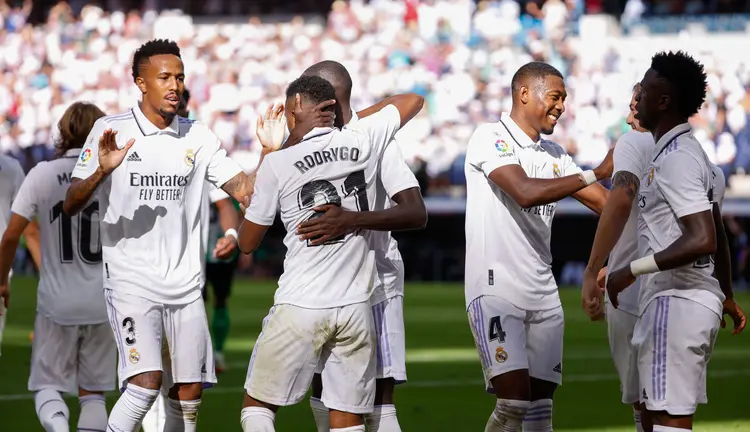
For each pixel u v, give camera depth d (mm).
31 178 12773
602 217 10477
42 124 61969
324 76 11039
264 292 44812
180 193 11547
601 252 10438
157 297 11289
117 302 11242
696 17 56469
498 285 11516
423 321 33750
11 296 41000
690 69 9836
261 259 54844
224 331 21609
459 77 56094
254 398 10203
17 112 62469
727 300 10734
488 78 56750
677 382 9750
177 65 11406
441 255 54219
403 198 10422
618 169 10547
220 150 11898
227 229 13438
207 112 59125
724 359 24938
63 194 12789
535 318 11617
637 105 10164
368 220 10047
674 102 9852
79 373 12930
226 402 17812
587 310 10453
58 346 12773
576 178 10906
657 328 9836
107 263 11383
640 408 11875
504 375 11320
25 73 63656
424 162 53938
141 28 64812
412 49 58312
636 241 11672
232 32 62688
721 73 54125
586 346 27391
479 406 17656
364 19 61500
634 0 59812
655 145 10055
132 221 11305
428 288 48281
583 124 54062
